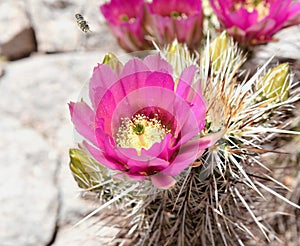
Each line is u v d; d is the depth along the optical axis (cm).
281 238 41
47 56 55
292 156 42
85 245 40
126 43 42
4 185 45
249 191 34
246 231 35
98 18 55
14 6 57
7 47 56
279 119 37
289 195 42
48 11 57
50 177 45
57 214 43
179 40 39
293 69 44
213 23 45
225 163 29
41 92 51
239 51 39
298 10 37
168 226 33
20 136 48
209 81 31
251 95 32
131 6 42
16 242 42
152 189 29
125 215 35
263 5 39
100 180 30
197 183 31
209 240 35
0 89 52
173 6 40
